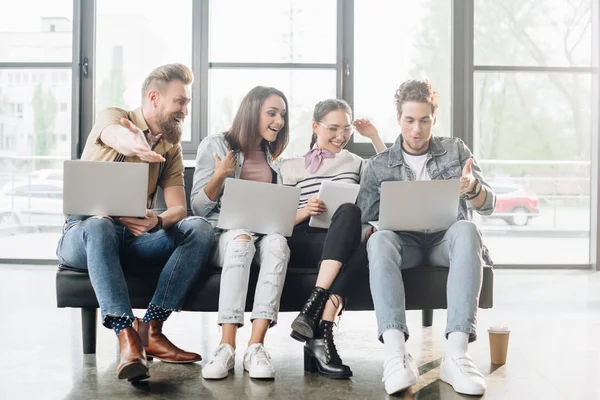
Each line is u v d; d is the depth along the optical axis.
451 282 2.06
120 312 1.97
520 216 5.51
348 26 5.36
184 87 2.35
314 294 2.13
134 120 2.35
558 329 2.97
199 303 2.26
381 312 2.00
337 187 2.33
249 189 2.21
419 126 2.40
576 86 5.48
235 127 2.54
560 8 5.45
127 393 1.92
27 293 3.95
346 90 5.38
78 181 2.09
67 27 5.48
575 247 5.52
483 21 5.43
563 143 5.50
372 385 2.02
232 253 2.17
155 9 5.39
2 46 5.53
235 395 1.90
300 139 5.41
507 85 5.46
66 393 1.92
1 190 5.63
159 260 2.28
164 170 2.43
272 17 5.38
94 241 2.05
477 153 5.48
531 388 1.98
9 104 5.57
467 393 1.91
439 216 2.17
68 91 5.52
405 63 5.39
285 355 2.46
